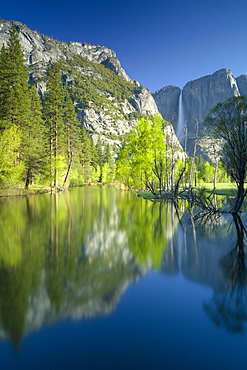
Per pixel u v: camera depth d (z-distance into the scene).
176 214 16.11
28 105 32.12
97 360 3.06
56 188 37.28
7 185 26.53
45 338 3.53
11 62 30.17
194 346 3.36
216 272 6.17
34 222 12.90
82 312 4.20
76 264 6.67
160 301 4.63
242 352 3.23
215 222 13.44
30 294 4.84
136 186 38.50
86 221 13.28
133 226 12.09
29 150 29.30
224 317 4.06
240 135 15.21
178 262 6.90
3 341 3.44
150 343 3.40
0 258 7.15
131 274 5.99
